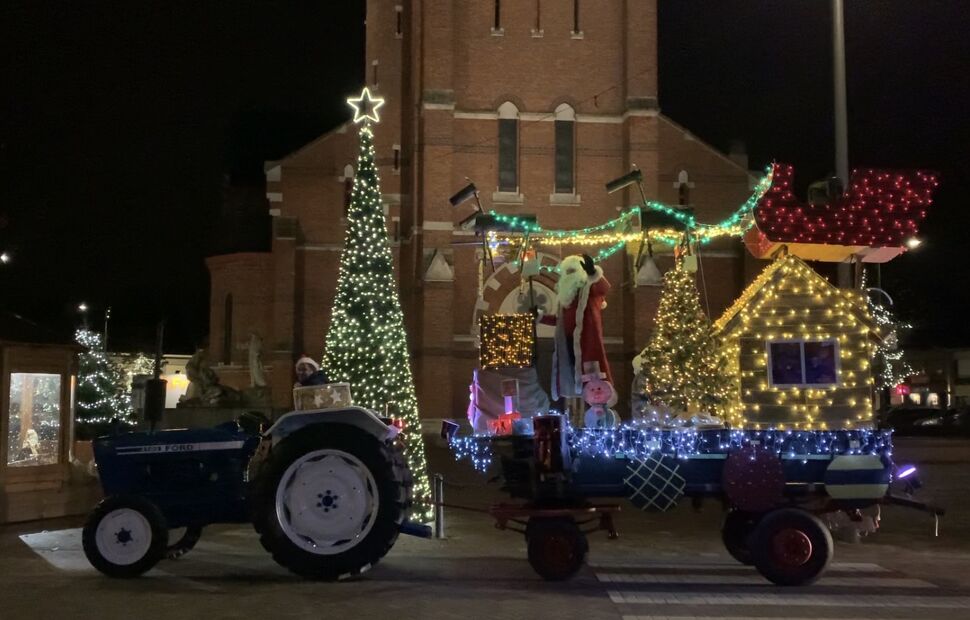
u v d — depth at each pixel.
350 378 14.76
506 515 10.80
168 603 9.30
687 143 38.56
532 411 13.78
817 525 10.46
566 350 13.15
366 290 15.04
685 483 10.83
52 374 20.75
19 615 8.75
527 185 36.78
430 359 35.31
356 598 9.57
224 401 36.78
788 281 11.59
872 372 11.88
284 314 38.28
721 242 38.16
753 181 38.47
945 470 25.39
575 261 13.11
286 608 9.07
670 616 8.91
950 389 59.97
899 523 15.95
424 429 34.88
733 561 12.38
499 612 8.99
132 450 11.16
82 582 10.47
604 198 36.94
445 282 35.53
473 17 37.16
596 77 37.38
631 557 12.71
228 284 44.00
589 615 8.92
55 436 20.91
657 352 12.05
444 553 12.88
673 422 11.38
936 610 9.25
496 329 13.98
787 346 11.50
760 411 11.43
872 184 11.95
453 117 36.38
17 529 15.22
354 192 15.45
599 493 10.95
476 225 17.17
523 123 37.00
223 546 13.23
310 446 10.45
